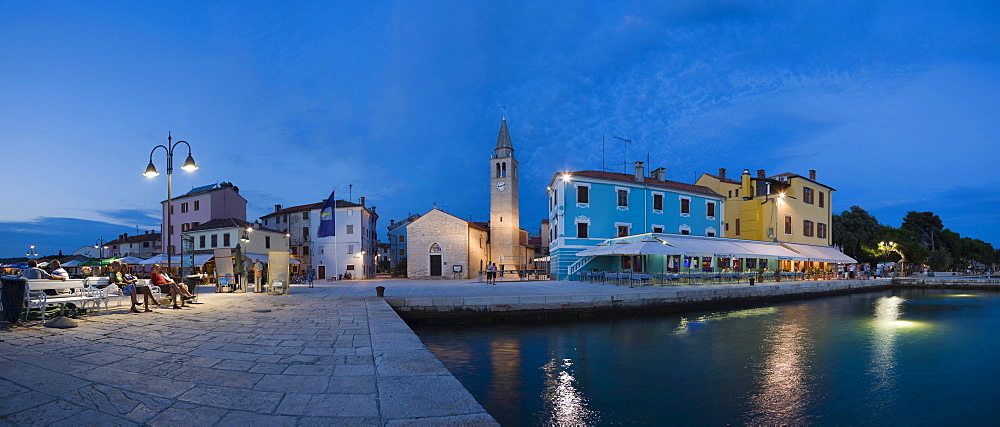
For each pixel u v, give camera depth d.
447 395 5.23
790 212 45.72
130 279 16.78
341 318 12.07
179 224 57.50
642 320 21.20
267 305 15.62
